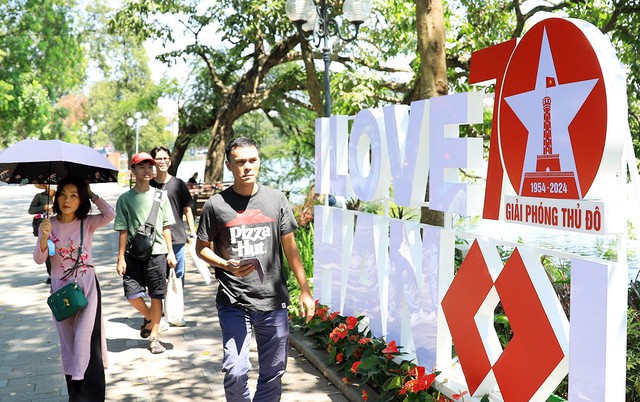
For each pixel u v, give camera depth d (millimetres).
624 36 11680
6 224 18312
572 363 3646
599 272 3461
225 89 19922
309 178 20641
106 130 68125
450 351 4984
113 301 8648
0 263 11867
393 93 18203
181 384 5578
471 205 4641
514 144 4066
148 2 16969
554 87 3713
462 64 14375
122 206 6348
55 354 6434
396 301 5621
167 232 6578
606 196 3445
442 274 4910
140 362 6133
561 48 3648
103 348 4941
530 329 3996
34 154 4754
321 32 10016
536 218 3873
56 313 4656
